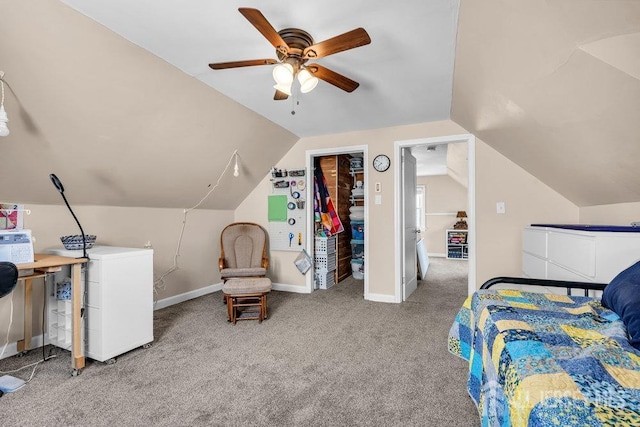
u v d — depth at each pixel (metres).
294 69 1.83
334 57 2.12
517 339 1.10
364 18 1.71
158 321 3.00
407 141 3.60
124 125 2.35
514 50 1.52
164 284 3.51
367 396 1.75
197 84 2.48
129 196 3.03
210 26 1.78
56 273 2.32
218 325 2.90
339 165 4.83
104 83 2.01
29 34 1.57
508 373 0.98
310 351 2.34
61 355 2.28
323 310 3.35
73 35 1.69
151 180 3.01
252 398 1.74
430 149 4.78
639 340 1.01
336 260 4.71
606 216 2.40
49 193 2.44
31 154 2.08
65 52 1.73
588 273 1.75
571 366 0.91
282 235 4.25
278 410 1.63
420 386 1.85
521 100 1.88
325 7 1.62
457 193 7.44
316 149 4.08
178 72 2.29
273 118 3.37
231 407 1.66
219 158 3.41
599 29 1.09
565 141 1.93
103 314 2.12
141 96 2.25
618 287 1.29
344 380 1.92
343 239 5.05
